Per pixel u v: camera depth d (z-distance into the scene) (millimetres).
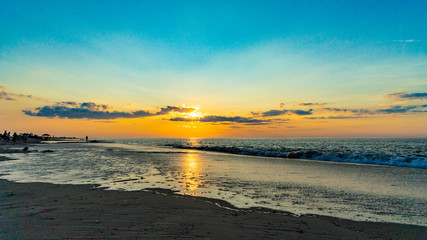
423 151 39781
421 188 8359
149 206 5781
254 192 7531
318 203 6387
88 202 6082
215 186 8383
